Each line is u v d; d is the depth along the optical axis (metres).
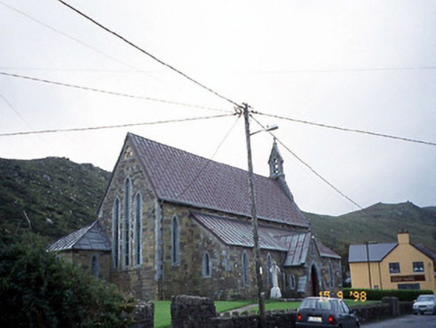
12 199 70.00
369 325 29.52
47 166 104.94
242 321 19.81
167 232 37.50
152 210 37.62
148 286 36.19
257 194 54.38
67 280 10.81
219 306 28.81
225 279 36.25
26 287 10.02
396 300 38.81
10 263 10.20
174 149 46.25
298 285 42.78
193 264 38.91
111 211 40.69
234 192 49.75
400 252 75.19
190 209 40.56
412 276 73.75
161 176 40.31
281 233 51.22
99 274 38.12
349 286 92.38
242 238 40.06
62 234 65.62
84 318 11.20
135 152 40.19
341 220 184.25
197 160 48.50
